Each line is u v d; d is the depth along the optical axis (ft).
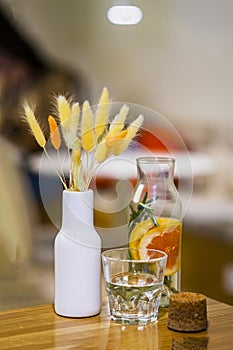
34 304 4.51
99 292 3.81
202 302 3.60
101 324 3.69
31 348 3.41
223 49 5.07
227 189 5.15
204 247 5.16
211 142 5.07
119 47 4.67
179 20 4.89
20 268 4.48
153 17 4.78
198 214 5.10
